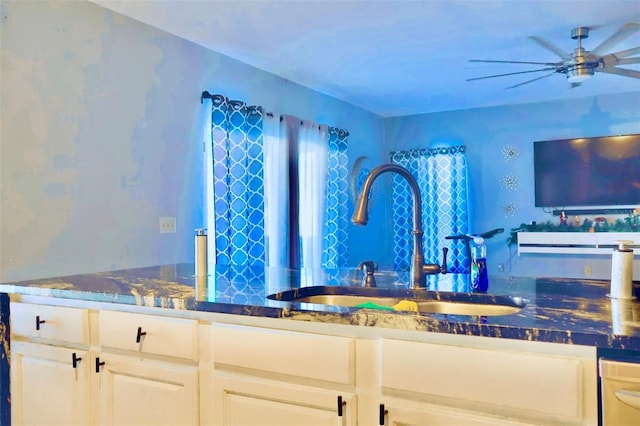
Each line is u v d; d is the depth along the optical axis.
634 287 1.40
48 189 2.51
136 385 1.54
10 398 1.79
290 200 4.23
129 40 2.97
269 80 4.16
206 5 2.80
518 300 1.46
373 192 5.93
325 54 3.68
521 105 5.58
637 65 4.07
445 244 5.77
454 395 1.07
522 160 5.59
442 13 2.95
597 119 5.23
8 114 2.35
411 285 1.75
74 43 2.66
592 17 3.04
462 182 5.75
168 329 1.47
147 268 2.31
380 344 1.17
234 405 1.37
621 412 0.93
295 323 1.29
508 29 3.22
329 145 4.89
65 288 1.69
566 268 5.39
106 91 2.83
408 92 4.93
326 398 1.23
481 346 1.07
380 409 1.16
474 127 5.82
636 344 0.93
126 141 2.94
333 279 1.96
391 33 3.26
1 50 2.32
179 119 3.31
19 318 1.77
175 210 3.27
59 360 1.68
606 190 5.14
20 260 2.38
